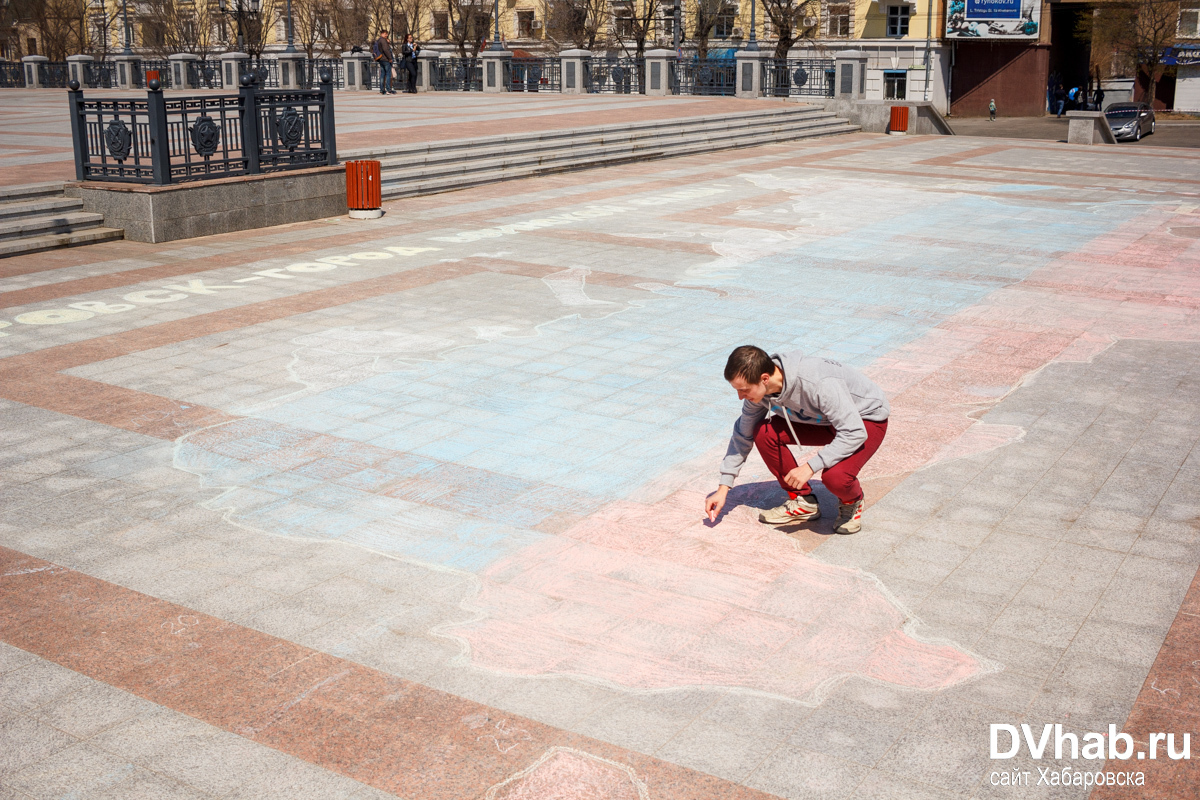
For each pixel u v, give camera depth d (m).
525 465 6.03
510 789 3.37
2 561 4.90
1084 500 5.54
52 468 5.97
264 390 7.29
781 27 47.00
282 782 3.42
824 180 18.38
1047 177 18.88
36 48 60.31
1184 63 56.09
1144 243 12.59
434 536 5.16
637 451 6.25
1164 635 4.25
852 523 5.13
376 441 6.38
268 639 4.25
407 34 36.34
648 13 48.28
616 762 3.51
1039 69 50.75
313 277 10.74
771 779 3.42
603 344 8.38
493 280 10.59
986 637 4.25
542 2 53.16
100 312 9.37
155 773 3.46
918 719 3.73
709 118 24.11
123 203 12.62
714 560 4.93
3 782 3.42
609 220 14.25
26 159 16.33
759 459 6.19
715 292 10.12
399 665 4.07
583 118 24.11
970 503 5.52
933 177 18.83
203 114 13.02
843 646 4.20
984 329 8.84
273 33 58.34
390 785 3.40
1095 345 8.38
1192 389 7.30
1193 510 5.41
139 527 5.25
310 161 14.43
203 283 10.48
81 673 4.03
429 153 17.77
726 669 4.05
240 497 5.61
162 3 53.56
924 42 49.84
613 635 4.29
